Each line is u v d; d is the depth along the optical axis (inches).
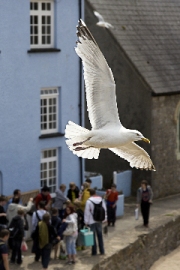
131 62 1098.1
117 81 1128.8
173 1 1302.9
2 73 837.2
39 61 883.4
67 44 922.1
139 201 888.9
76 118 948.6
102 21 838.5
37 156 891.4
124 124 1128.2
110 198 877.2
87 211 732.0
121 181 1093.8
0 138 840.3
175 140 1140.5
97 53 383.6
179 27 1257.4
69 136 406.9
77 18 933.2
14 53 849.5
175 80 1131.9
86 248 766.5
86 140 400.5
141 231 859.4
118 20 1146.0
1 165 843.4
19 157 866.1
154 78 1104.8
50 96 912.9
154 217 948.0
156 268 858.1
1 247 551.2
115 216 885.8
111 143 399.5
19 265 685.9
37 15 887.7
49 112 914.7
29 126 876.6
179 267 865.5
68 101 933.2
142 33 1167.6
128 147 419.5
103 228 850.8
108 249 765.9
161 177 1118.4
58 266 693.3
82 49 382.6
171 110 1125.7
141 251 831.7
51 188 925.8
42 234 666.2
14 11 844.6
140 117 1108.5
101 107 397.7
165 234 913.5
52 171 926.4
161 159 1117.1
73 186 825.5
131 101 1116.5
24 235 710.5
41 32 895.1
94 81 390.0
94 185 1015.0
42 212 695.1
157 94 1082.1
